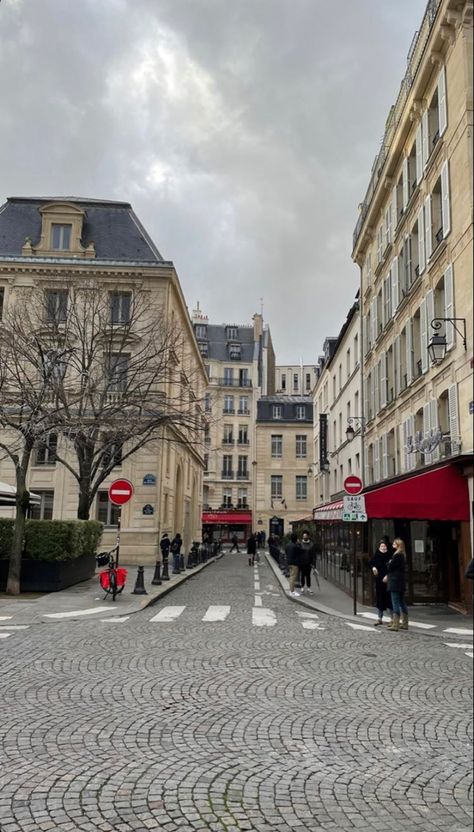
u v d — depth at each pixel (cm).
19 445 2030
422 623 1198
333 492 3459
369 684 703
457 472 1317
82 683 681
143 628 1067
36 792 403
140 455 2759
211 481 6162
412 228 1816
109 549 2700
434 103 1628
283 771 445
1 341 1881
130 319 2198
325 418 3725
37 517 2783
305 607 1446
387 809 388
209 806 386
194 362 4141
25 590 1552
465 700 642
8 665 769
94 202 3183
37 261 2816
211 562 3375
